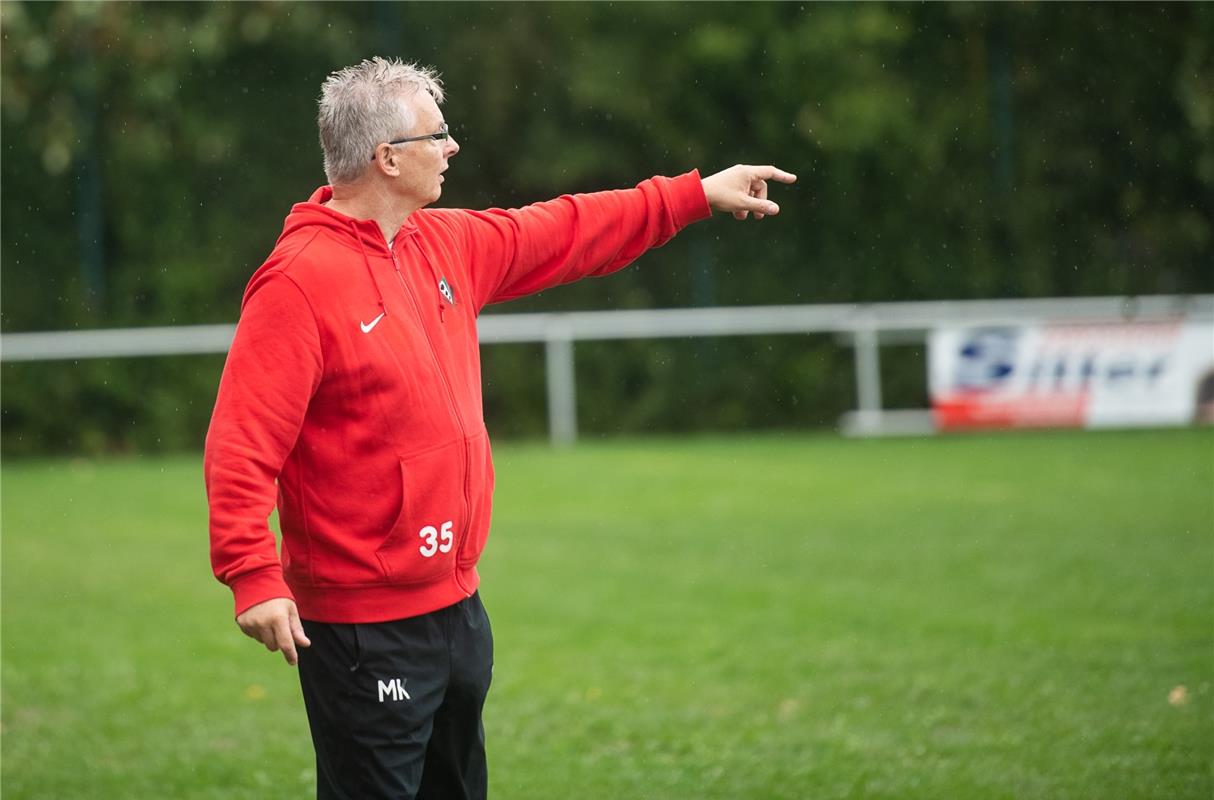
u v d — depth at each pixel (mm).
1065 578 30703
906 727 21016
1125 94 62594
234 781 19234
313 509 12250
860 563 32844
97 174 58312
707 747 20359
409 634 12469
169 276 58938
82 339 55469
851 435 57156
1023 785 18328
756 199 14562
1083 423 54250
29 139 57375
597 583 31438
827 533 36531
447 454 12391
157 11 58469
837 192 62406
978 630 26547
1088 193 62906
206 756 20297
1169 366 53625
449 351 12703
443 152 12719
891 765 19297
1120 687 22594
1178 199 63000
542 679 24016
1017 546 34188
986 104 62625
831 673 24016
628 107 61750
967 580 30844
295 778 19344
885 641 26016
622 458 51469
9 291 57500
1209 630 26109
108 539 37500
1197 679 22938
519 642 26516
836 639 26250
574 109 62219
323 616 12391
